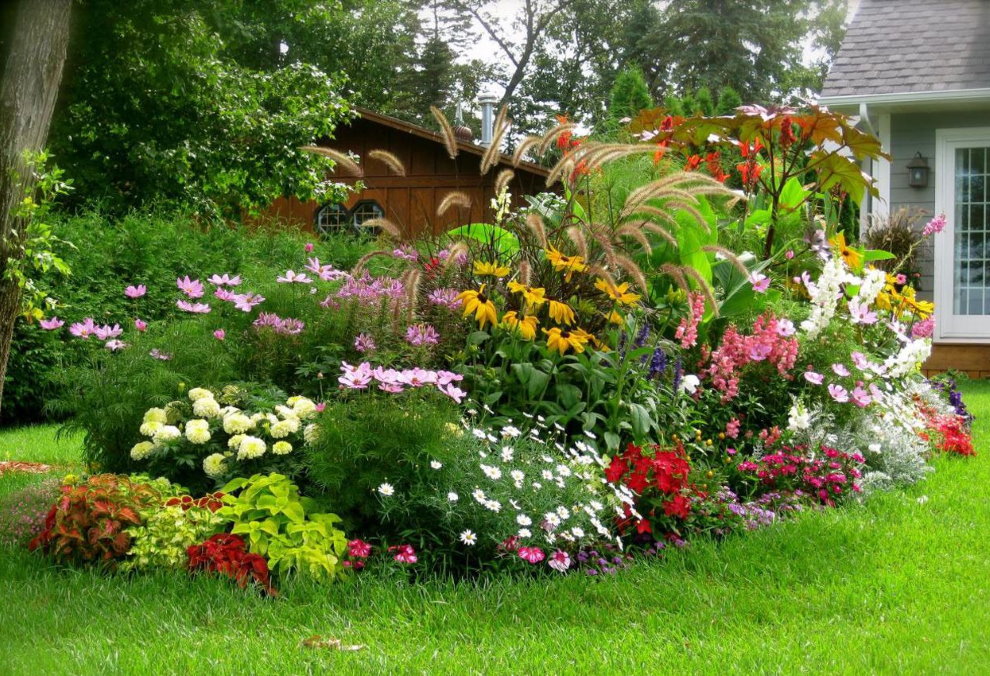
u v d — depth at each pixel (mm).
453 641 3027
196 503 3814
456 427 4008
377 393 4289
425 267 5328
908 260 11586
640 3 33281
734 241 7379
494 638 3047
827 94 12133
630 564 3898
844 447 5500
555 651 2932
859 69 12406
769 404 5758
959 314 12062
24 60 6066
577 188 5625
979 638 3051
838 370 5617
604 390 5035
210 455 4105
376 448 3746
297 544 3582
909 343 6875
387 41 31719
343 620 3170
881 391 6094
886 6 13406
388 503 3672
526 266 4590
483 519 3732
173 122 13891
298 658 2814
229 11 14570
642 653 2898
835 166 7660
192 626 3094
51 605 3270
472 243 5312
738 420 5539
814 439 5367
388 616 3219
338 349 4598
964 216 12039
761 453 5285
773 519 4492
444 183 18125
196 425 4051
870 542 4125
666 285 6137
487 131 20688
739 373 5742
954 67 11992
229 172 15227
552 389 4918
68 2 6305
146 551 3584
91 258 8742
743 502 4844
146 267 9148
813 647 2959
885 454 5551
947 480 5527
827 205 8781
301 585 3391
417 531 3717
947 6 13086
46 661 2758
